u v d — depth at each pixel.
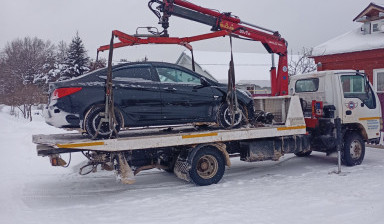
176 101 6.89
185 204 5.59
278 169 8.62
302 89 9.46
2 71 59.97
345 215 4.82
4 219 4.98
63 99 5.96
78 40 39.00
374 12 16.05
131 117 6.49
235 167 9.05
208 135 6.84
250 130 7.34
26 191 6.73
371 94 9.17
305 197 5.79
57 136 7.30
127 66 6.65
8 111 39.25
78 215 5.16
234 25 8.70
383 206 5.16
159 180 7.69
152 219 4.87
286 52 9.67
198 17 8.15
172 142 6.48
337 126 7.83
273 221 4.65
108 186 7.18
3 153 11.05
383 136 12.18
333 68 16.48
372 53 14.70
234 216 4.88
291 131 7.93
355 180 6.93
